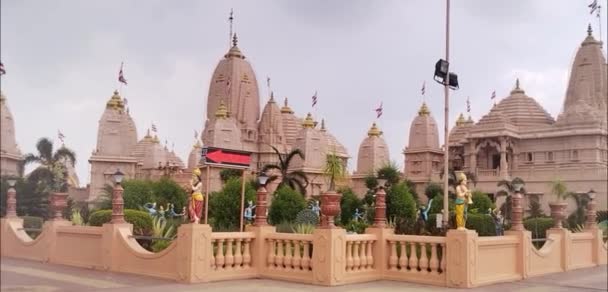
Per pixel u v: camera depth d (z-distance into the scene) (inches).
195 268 735.7
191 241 735.7
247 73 3326.8
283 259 806.5
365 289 719.7
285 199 1750.7
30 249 625.3
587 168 2898.6
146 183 1536.7
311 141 2901.1
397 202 1784.0
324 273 748.0
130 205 1441.9
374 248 834.2
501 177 2984.7
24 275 294.0
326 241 752.3
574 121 3196.4
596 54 3417.8
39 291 429.1
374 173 2333.9
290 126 3526.1
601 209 2738.7
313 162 2871.6
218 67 3341.5
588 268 1155.3
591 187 2790.4
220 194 1644.9
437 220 996.6
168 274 757.9
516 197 932.0
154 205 1371.8
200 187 768.9
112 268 803.4
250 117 3302.2
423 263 797.2
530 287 797.2
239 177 1898.4
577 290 784.3
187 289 668.1
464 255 759.1
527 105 3521.2
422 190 3006.9
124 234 830.5
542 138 3289.9
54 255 661.9
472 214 1491.1
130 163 1478.8
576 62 3462.1
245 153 874.8
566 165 3095.5
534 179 2913.4
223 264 784.3
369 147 3100.4
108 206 848.3
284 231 1052.5
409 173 3277.6
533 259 959.6
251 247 828.6
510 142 3324.3
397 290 720.3
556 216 1103.6
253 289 690.8
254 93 3344.0
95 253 780.6
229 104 3260.3
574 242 1146.7
